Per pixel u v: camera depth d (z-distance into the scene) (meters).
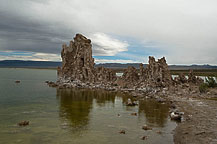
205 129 44.66
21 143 34.47
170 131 43.69
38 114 55.56
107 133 41.66
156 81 121.88
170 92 108.69
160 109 68.19
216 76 150.25
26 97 84.88
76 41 165.00
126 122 50.62
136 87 127.50
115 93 110.19
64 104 72.50
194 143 36.22
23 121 45.88
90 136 39.53
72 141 36.53
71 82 146.75
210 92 107.50
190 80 145.75
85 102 78.75
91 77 149.25
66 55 162.12
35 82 162.25
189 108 68.56
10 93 94.00
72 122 48.94
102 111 63.06
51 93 101.19
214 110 65.44
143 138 38.66
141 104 77.69
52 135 39.16
